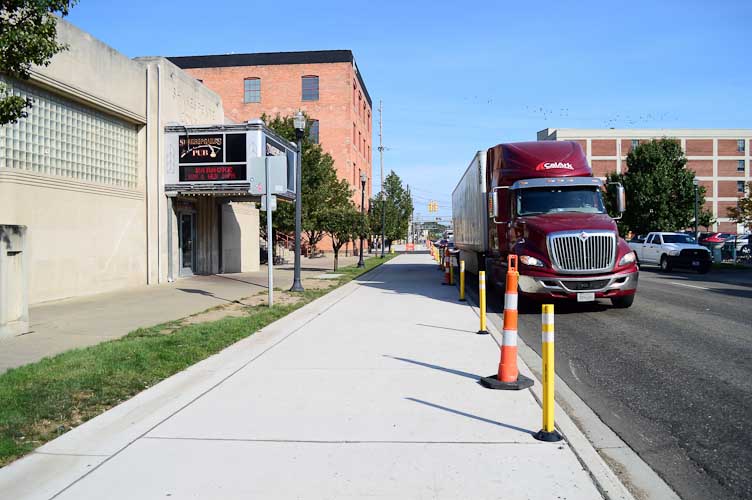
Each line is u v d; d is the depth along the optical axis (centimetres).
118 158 1739
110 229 1655
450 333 1005
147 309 1290
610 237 1229
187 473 421
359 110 5859
